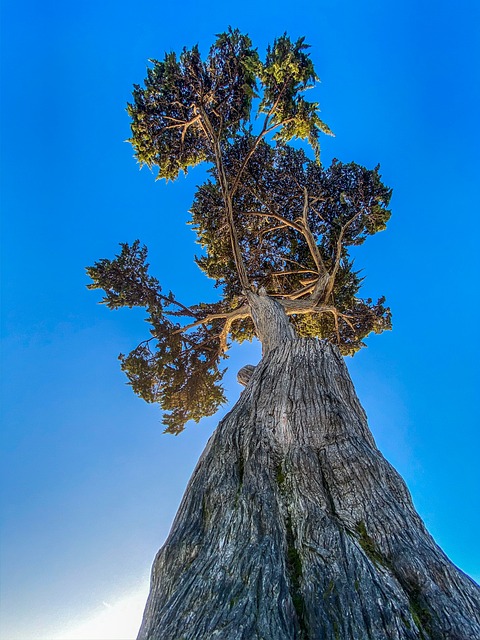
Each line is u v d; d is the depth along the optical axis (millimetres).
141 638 3064
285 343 6406
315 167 13641
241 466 4348
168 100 10852
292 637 2582
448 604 2781
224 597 2875
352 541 3277
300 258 14180
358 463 4051
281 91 10500
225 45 10211
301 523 3512
